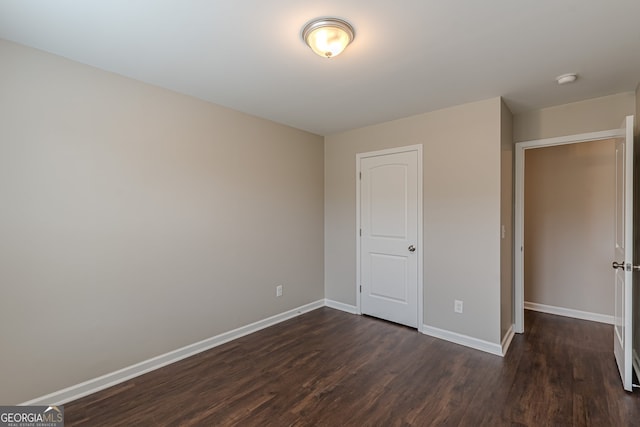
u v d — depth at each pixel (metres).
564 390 2.16
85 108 2.15
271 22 1.69
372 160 3.67
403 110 3.12
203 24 1.71
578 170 3.62
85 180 2.15
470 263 2.90
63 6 1.54
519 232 3.19
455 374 2.39
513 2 1.51
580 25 1.70
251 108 3.07
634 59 2.07
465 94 2.70
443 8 1.56
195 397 2.12
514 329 3.21
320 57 2.07
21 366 1.90
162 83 2.48
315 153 4.05
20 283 1.90
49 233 2.00
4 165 1.84
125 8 1.56
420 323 3.25
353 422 1.87
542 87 2.54
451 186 3.02
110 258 2.27
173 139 2.62
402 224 3.42
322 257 4.16
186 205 2.72
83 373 2.14
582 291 3.59
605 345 2.87
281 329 3.35
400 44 1.90
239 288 3.15
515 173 3.21
